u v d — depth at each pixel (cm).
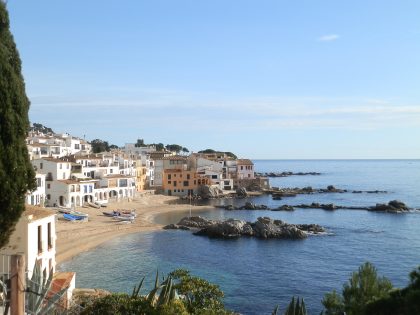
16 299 1598
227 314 2566
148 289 5591
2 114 1698
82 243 7994
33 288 2039
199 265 6981
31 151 12794
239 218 12056
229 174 18938
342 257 7588
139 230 9581
